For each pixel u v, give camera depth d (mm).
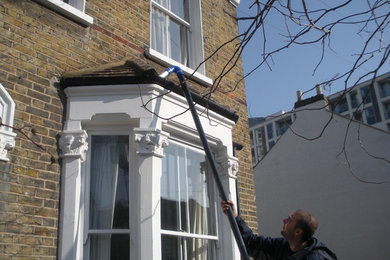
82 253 3791
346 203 13328
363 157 13375
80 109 4129
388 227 12336
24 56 3965
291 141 15242
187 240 4547
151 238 3791
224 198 3182
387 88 46656
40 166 3744
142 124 4184
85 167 4105
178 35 6316
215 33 6625
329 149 14164
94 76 4188
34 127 3816
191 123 4699
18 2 4094
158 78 4324
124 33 5148
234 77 6570
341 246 13031
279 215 14672
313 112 14812
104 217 4062
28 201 3561
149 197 3922
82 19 4594
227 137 5289
